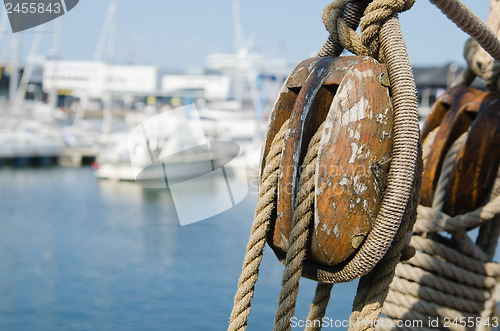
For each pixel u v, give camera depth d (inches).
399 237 57.8
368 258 55.3
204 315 478.6
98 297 541.0
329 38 62.1
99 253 716.7
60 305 517.3
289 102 59.7
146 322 468.1
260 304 388.2
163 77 2780.5
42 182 1338.6
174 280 589.0
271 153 58.2
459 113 91.7
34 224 894.4
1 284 580.1
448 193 90.3
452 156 91.4
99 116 2522.1
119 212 984.3
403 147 54.5
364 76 54.7
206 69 2728.8
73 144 1708.9
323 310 64.1
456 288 88.7
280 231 58.1
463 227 88.5
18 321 483.5
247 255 57.4
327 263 57.2
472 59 91.0
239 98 2156.7
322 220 54.6
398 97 55.1
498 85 88.9
